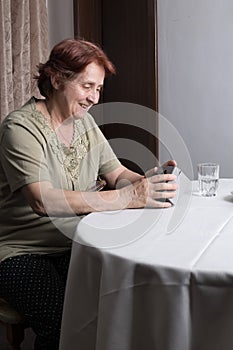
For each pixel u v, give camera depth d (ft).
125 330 4.55
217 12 12.50
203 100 12.90
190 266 4.27
